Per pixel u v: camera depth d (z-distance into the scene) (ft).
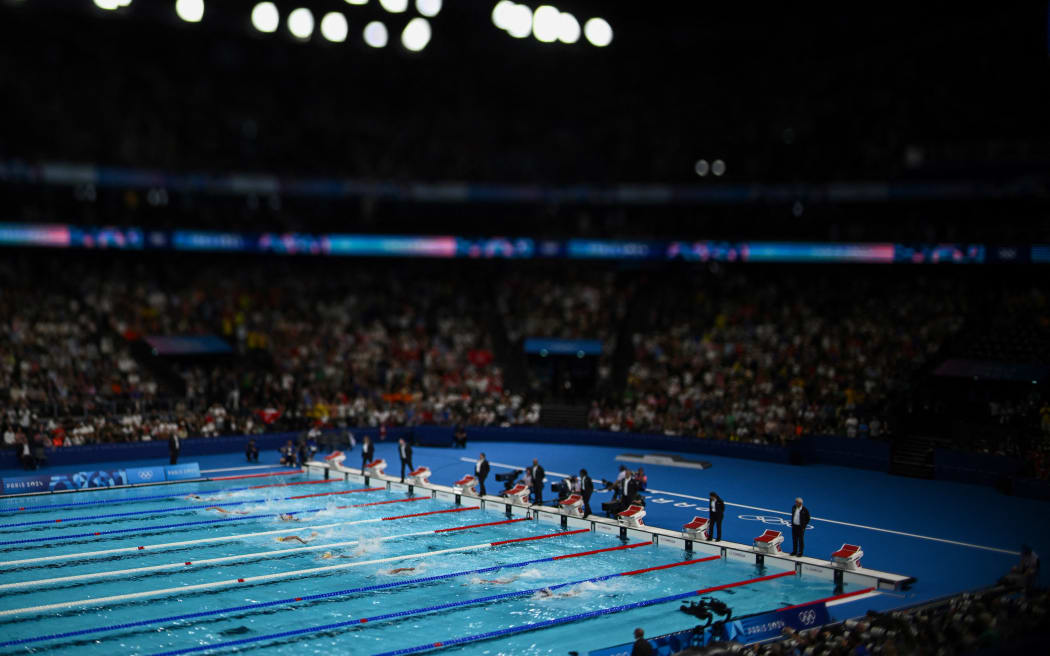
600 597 72.23
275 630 64.18
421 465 134.92
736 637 58.75
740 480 123.65
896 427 135.74
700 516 100.99
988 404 134.41
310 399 157.38
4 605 69.00
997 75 163.94
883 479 124.57
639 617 67.56
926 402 139.54
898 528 95.25
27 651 59.62
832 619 64.85
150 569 78.79
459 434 152.87
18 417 132.87
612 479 124.77
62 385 142.51
